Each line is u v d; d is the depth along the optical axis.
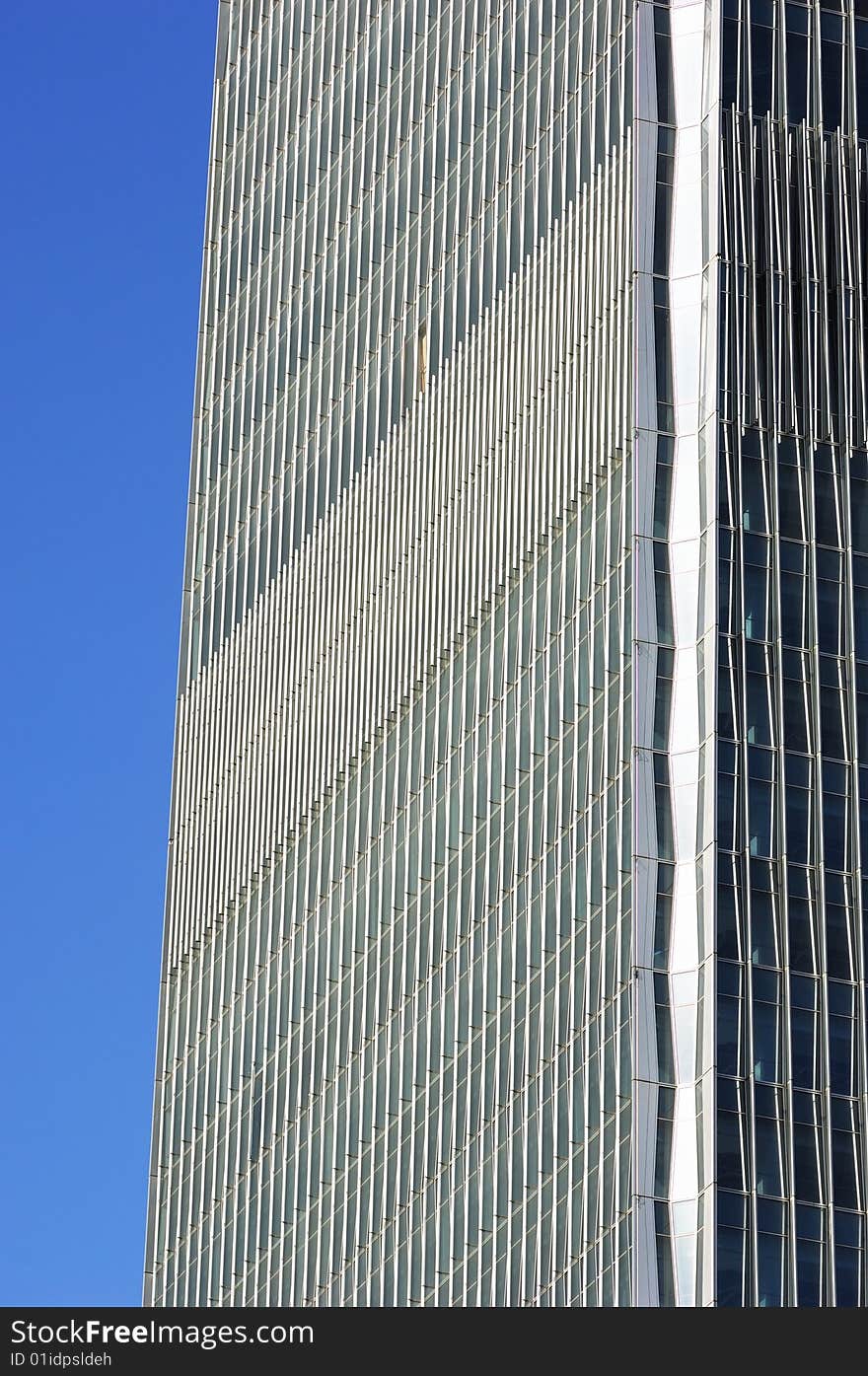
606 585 153.62
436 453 178.75
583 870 151.00
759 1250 133.38
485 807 164.75
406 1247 163.62
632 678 148.25
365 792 181.38
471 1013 161.62
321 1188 176.50
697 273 154.00
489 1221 154.38
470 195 181.25
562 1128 148.12
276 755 195.25
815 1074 137.25
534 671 161.12
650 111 158.00
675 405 153.00
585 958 148.88
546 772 157.62
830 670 145.50
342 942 180.75
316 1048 181.38
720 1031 137.62
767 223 152.25
